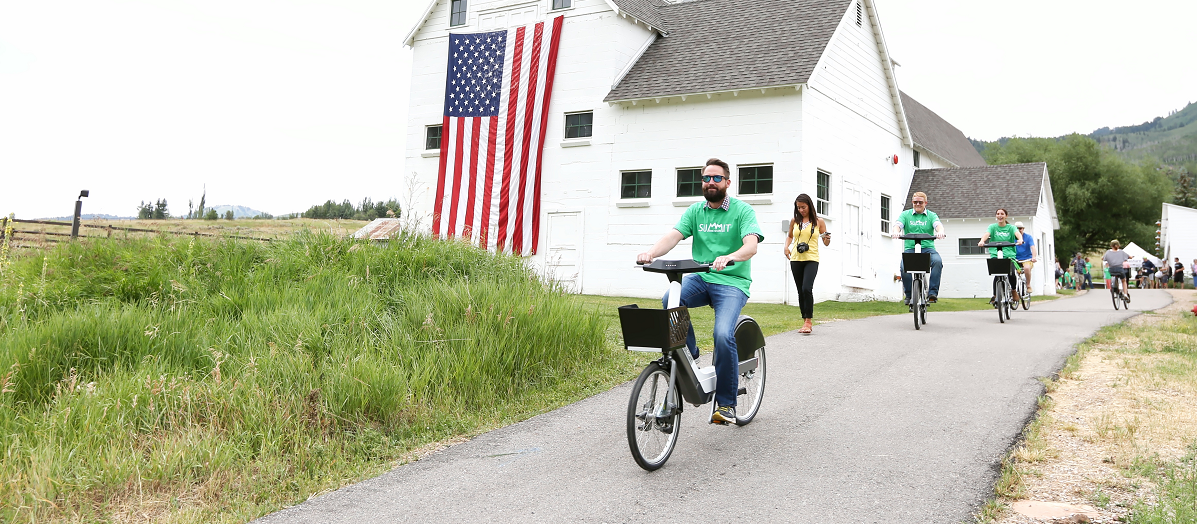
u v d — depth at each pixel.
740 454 4.71
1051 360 7.77
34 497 3.69
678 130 18.30
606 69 19.25
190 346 5.85
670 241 5.10
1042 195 28.08
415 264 8.50
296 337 6.08
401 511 3.89
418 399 5.65
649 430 4.42
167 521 3.74
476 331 6.64
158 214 28.69
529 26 20.12
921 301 10.97
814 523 3.56
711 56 18.94
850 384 6.70
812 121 17.61
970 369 7.32
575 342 7.49
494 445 5.06
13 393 4.83
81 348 5.55
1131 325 11.17
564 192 19.59
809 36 18.30
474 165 20.30
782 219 17.03
